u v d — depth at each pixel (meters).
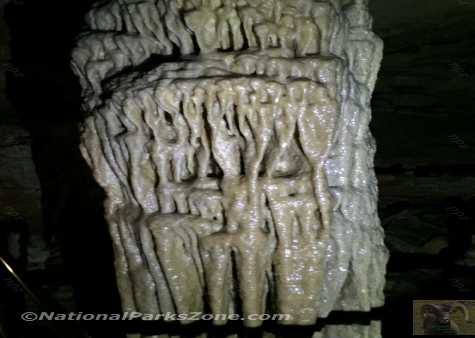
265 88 1.84
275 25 1.91
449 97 4.48
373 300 2.34
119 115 2.04
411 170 4.71
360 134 2.22
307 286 2.06
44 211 3.95
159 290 2.20
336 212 2.14
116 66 2.19
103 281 3.59
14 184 3.93
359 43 2.22
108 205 2.24
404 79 4.36
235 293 2.20
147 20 2.07
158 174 2.06
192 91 1.87
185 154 2.04
